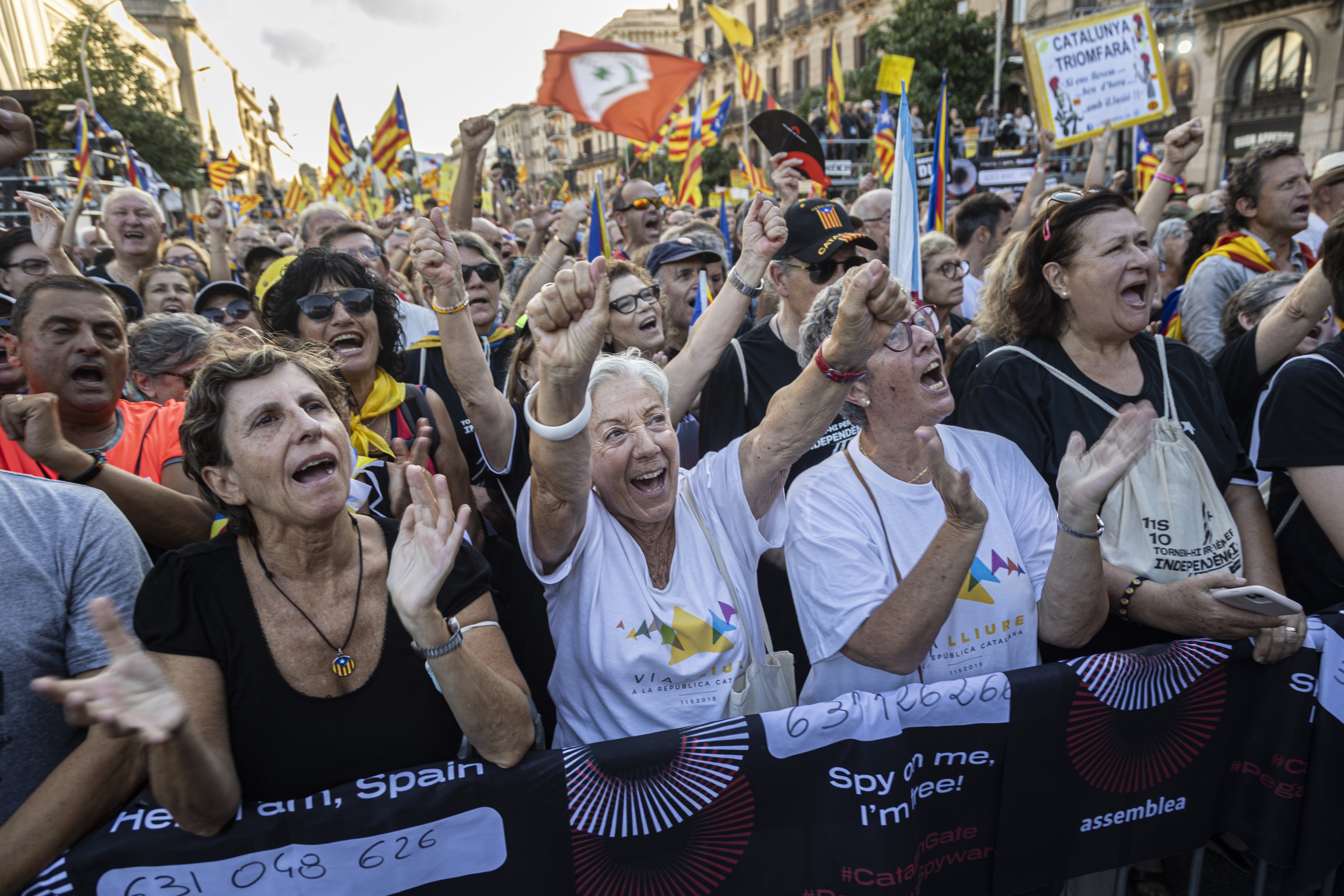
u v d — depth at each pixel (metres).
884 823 1.62
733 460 1.90
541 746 1.65
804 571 1.83
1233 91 21.25
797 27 35.22
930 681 1.81
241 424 1.43
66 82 19.62
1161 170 3.32
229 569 1.47
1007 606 1.83
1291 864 1.93
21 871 1.30
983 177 8.43
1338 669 1.87
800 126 3.58
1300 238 4.29
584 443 1.49
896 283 1.56
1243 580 1.72
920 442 1.53
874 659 1.70
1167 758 1.82
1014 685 1.70
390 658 1.48
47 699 1.21
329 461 1.45
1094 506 1.67
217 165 15.64
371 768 1.46
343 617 1.48
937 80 19.23
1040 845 1.77
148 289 3.94
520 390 2.42
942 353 1.89
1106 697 1.75
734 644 1.79
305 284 2.36
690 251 3.90
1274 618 1.77
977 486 1.91
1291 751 1.88
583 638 1.74
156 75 41.94
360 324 2.32
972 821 1.73
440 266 2.14
